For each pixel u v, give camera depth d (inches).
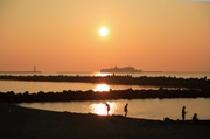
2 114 1240.8
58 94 3248.0
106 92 3617.1
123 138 864.9
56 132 928.9
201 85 5743.1
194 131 968.3
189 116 2151.8
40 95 3105.3
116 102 3208.7
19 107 1492.4
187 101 3358.8
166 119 1242.6
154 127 1032.8
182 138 870.4
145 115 2193.7
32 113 1279.5
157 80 6761.8
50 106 2748.5
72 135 894.4
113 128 1005.8
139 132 944.9
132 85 6712.6
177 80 6397.6
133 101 3344.0
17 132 919.0
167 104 3051.2
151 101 3348.9
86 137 872.3
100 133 926.4
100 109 2544.3
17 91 4638.3
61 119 1155.9
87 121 1129.4
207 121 1192.8
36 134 896.9
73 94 3292.3
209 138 878.4
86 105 2878.9
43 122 1086.4
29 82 7652.6
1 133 904.3
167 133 932.6
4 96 2957.7
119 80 7460.6
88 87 5949.8
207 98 3700.8
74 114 1291.8
